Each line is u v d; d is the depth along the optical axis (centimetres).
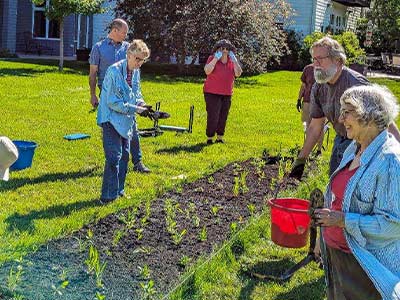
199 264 486
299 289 479
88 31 3316
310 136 498
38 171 779
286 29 3075
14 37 3175
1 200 646
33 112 1234
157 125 1109
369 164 321
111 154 652
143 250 513
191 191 723
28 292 416
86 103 1419
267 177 814
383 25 3578
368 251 325
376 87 330
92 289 431
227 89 1035
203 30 2373
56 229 552
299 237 484
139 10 2470
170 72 2539
